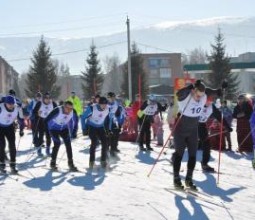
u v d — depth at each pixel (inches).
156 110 518.3
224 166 414.9
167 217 231.6
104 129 378.3
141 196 274.1
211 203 266.1
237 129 531.5
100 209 240.4
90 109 370.0
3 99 342.6
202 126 372.8
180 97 290.4
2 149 346.0
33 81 2094.0
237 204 269.3
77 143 582.9
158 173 359.9
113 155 451.2
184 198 273.9
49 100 471.8
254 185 328.5
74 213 231.1
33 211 233.3
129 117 626.8
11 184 301.0
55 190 284.4
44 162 404.8
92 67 2092.8
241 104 531.5
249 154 510.0
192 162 298.4
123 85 2119.8
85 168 374.9
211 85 1913.1
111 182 315.3
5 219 218.4
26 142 585.0
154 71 3339.1
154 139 651.5
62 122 356.5
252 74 2731.3
